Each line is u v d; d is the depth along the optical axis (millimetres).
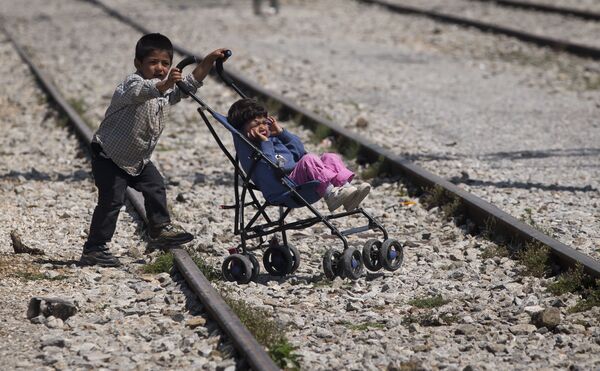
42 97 57125
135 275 26156
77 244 29375
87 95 57375
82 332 21891
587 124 44781
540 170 36719
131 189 32844
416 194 34406
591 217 30438
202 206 33531
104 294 24562
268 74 60625
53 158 42375
